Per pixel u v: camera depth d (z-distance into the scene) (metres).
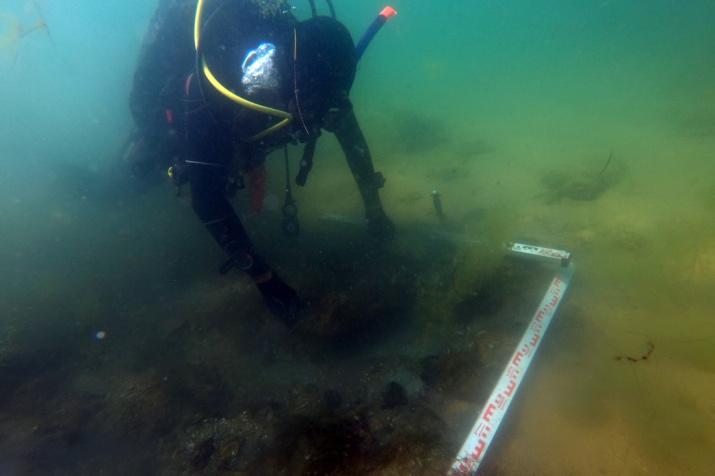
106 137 9.92
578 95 11.64
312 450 2.09
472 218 4.49
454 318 2.88
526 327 2.63
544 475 1.75
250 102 2.10
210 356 3.05
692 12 35.38
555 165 5.70
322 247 4.14
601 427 1.90
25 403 2.78
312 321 3.13
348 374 2.66
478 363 2.46
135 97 3.64
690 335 2.27
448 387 2.37
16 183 6.72
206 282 3.96
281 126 2.23
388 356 2.73
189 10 3.13
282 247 4.27
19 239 5.15
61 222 5.51
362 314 3.12
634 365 2.17
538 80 16.30
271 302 2.94
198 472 2.14
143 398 2.68
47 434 2.46
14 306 3.88
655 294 2.68
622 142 6.27
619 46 23.11
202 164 2.37
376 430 2.20
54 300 3.96
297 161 7.39
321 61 2.06
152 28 3.37
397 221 4.68
